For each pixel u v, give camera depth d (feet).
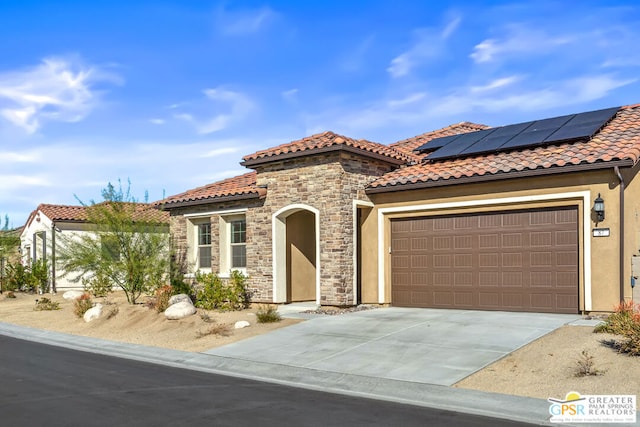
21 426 24.17
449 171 53.78
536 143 52.95
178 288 68.85
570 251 47.16
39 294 96.27
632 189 45.60
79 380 33.65
